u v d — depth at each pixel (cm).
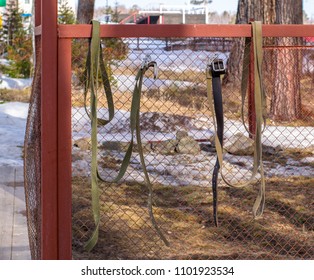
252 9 1789
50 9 424
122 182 852
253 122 800
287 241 641
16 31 2652
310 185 873
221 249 619
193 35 441
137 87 436
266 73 893
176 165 988
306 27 446
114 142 1011
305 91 1034
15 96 1864
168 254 601
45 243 434
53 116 429
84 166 920
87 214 693
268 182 892
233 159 1055
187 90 885
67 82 430
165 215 720
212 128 1152
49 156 430
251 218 712
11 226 690
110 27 432
